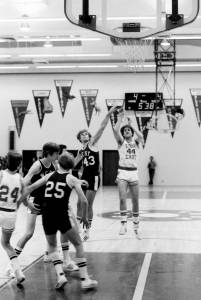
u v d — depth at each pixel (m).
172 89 26.45
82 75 27.12
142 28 7.28
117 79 26.95
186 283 5.88
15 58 23.86
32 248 8.21
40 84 27.33
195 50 22.88
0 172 5.75
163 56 22.41
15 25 17.28
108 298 5.23
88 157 8.69
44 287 5.70
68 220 5.61
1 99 27.56
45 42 21.84
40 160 6.35
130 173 9.02
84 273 5.64
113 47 21.88
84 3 6.93
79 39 19.59
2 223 5.71
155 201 17.14
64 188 5.56
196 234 9.81
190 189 23.55
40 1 15.05
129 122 9.48
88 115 27.05
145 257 7.46
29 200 6.30
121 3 10.81
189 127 26.67
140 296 5.31
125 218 9.47
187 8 7.68
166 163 26.88
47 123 27.28
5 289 5.63
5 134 27.48
